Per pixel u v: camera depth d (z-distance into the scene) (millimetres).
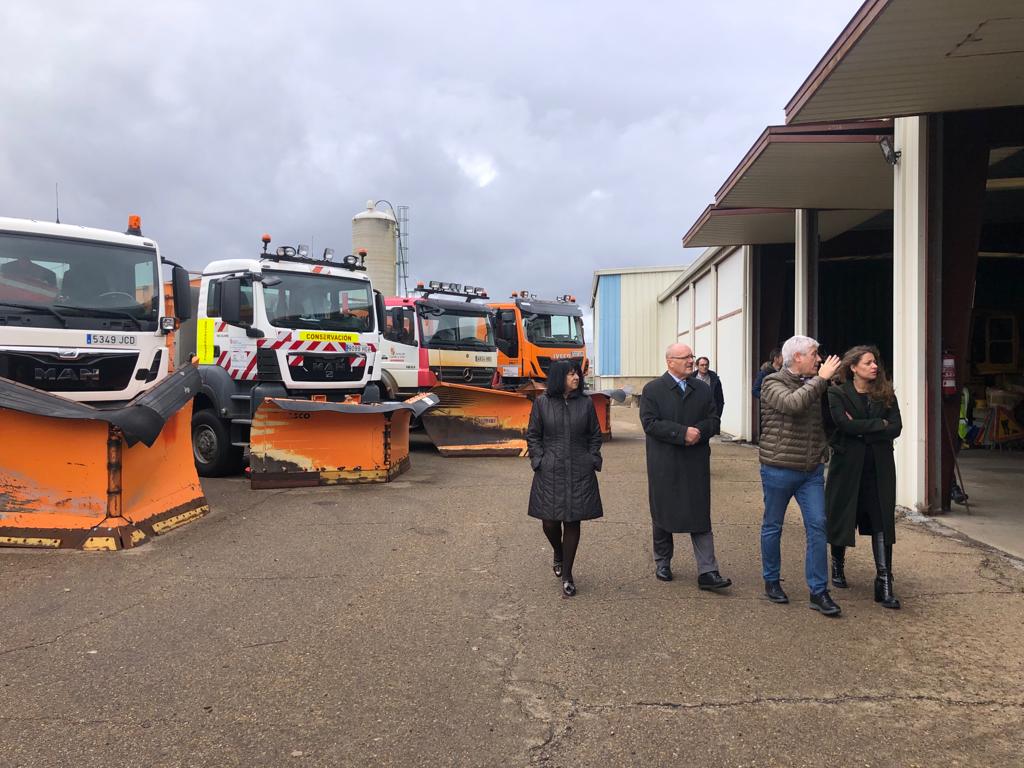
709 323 19875
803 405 4789
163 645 4320
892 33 5766
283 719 3455
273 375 9562
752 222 13312
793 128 8727
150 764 3066
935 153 7680
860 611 4906
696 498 5340
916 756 3139
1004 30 5711
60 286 7645
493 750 3195
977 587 5375
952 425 7844
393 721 3443
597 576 5723
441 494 8953
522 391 15297
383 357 13578
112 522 6387
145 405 6652
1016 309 14969
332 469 9516
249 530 7102
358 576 5672
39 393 6426
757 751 3182
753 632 4539
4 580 5520
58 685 3793
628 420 23328
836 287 17609
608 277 31922
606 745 3232
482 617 4809
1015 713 3506
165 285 10203
